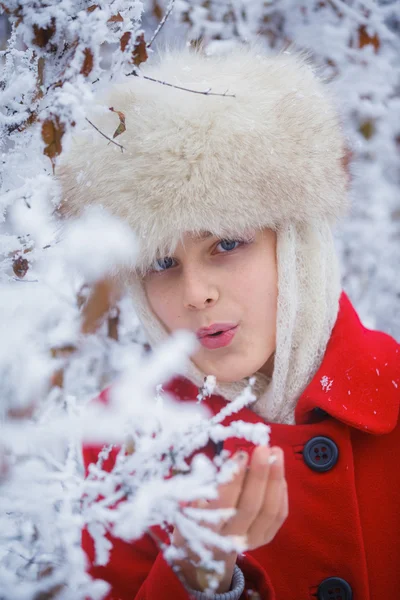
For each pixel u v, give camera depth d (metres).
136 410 0.80
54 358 1.50
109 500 0.84
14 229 1.18
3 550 1.00
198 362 1.30
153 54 1.47
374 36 2.45
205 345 1.28
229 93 1.22
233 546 0.81
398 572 1.26
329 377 1.33
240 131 1.18
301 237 1.34
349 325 1.43
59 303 1.42
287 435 1.33
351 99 2.45
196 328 1.27
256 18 2.30
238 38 2.22
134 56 1.01
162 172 1.18
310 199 1.26
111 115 1.21
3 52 1.03
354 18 2.42
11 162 1.01
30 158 1.03
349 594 1.25
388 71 2.49
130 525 0.79
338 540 1.27
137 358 1.54
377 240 2.60
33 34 1.01
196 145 1.18
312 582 1.27
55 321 1.49
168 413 0.86
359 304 2.55
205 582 0.96
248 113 1.21
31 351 1.18
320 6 2.43
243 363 1.29
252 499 0.94
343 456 1.30
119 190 1.21
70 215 1.27
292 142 1.23
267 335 1.30
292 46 1.60
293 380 1.37
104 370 1.66
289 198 1.23
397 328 2.58
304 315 1.35
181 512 0.85
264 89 1.28
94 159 1.22
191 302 1.24
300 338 1.36
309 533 1.28
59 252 1.06
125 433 0.87
